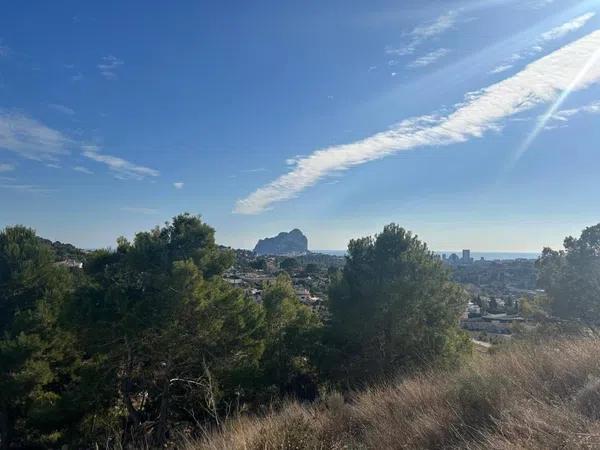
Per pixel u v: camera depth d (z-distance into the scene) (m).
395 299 15.87
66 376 18.02
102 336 14.04
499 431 3.31
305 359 18.36
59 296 17.34
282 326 18.86
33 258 18.66
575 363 4.43
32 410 14.72
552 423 3.18
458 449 3.31
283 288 19.69
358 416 4.95
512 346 6.14
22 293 18.44
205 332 14.52
